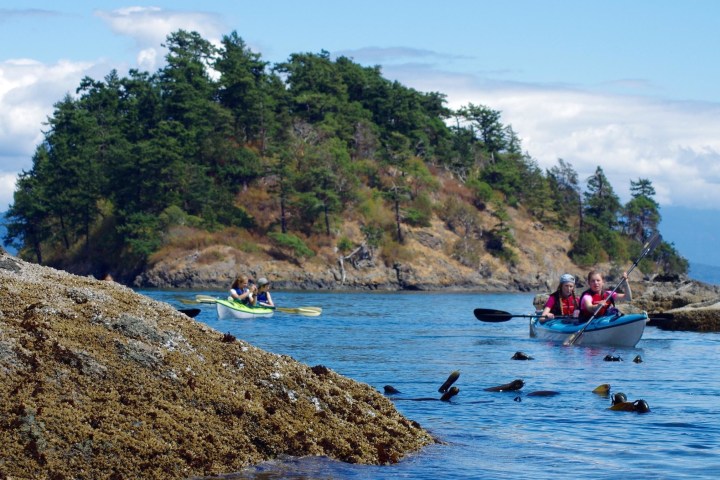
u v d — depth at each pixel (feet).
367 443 28.32
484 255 375.45
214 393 27.17
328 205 345.72
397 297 248.52
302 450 27.22
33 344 25.79
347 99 433.89
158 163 332.19
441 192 401.70
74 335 26.68
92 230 353.51
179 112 369.30
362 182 383.86
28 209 352.90
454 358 59.00
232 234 333.21
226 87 384.27
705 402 39.32
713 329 87.10
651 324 96.58
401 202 376.89
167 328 29.19
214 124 369.30
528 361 57.16
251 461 26.20
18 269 30.96
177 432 25.41
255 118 377.91
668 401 39.60
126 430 24.58
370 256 342.44
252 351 30.01
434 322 108.99
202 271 307.99
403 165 393.70
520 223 419.54
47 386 24.66
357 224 356.79
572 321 75.15
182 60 382.22
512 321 112.16
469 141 472.85
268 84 408.26
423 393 41.68
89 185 347.36
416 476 26.23
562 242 421.18
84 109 396.37
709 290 114.01
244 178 360.28
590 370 51.83
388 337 79.25
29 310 27.35
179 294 227.40
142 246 315.58
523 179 449.89
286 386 29.01
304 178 355.56
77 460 23.38
